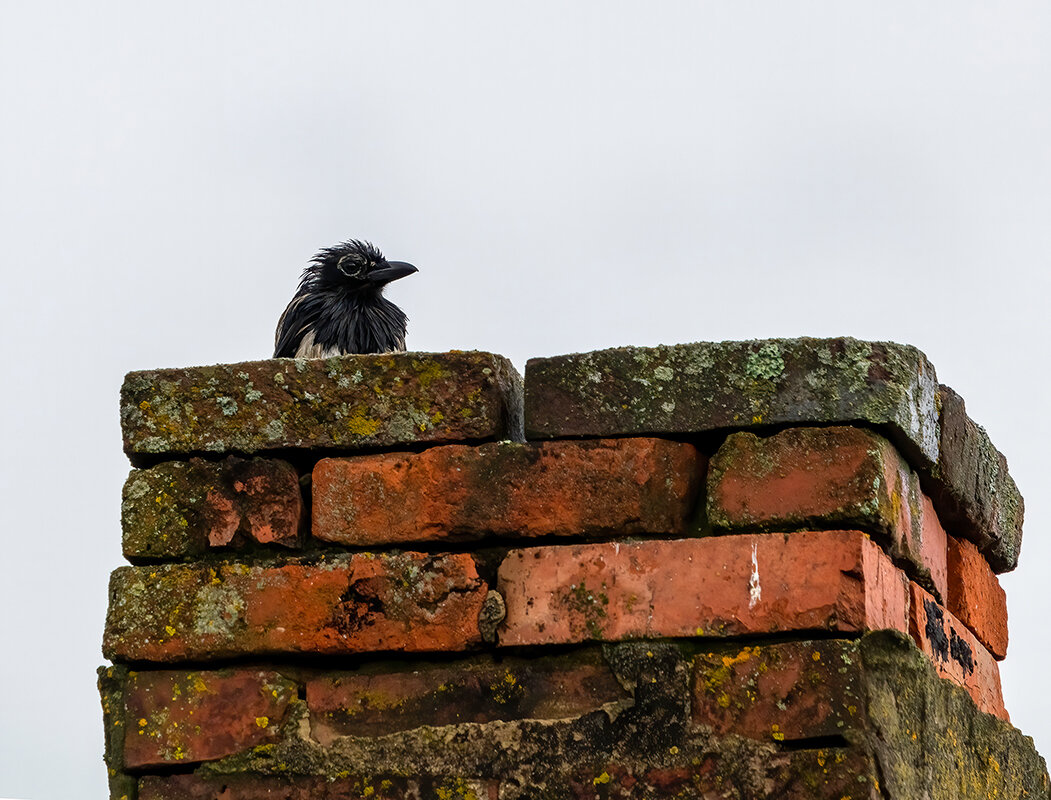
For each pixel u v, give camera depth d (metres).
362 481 7.14
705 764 6.52
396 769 6.80
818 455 6.79
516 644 6.86
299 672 7.04
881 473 6.74
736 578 6.69
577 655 6.82
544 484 7.00
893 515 6.86
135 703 7.06
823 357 6.86
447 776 6.75
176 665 7.10
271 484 7.22
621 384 7.03
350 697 6.95
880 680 6.51
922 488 7.66
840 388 6.82
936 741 7.05
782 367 6.89
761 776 6.43
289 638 7.00
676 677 6.65
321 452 7.25
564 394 7.06
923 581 7.66
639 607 6.77
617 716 6.67
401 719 6.88
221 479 7.26
